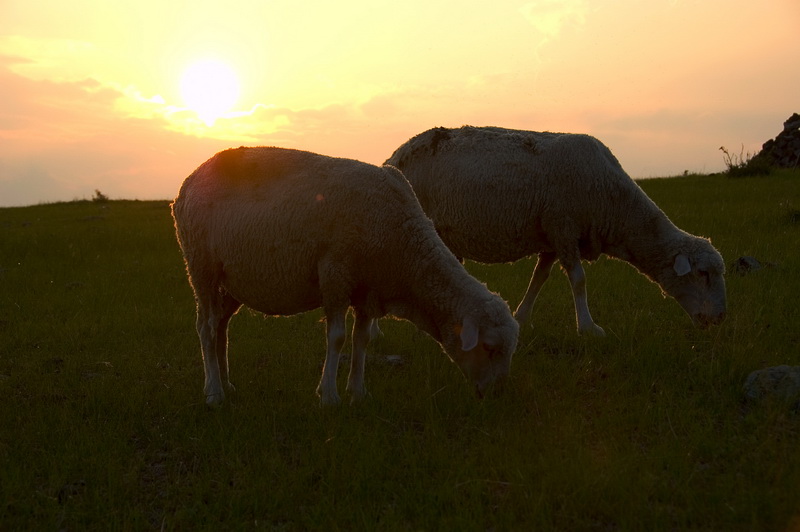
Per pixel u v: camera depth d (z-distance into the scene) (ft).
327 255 18.52
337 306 18.80
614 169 25.26
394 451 16.35
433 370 21.93
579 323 25.18
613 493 13.60
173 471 16.26
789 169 85.25
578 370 20.94
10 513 14.37
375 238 18.45
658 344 22.36
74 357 25.61
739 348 20.97
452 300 18.56
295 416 18.74
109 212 85.15
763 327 23.49
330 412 18.66
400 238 18.57
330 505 14.05
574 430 16.70
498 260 26.84
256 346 26.63
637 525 12.74
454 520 13.15
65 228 66.90
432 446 16.30
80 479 15.94
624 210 25.02
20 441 17.70
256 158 19.90
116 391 21.42
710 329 23.95
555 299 31.04
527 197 24.94
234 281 19.88
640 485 13.79
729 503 13.11
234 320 31.22
